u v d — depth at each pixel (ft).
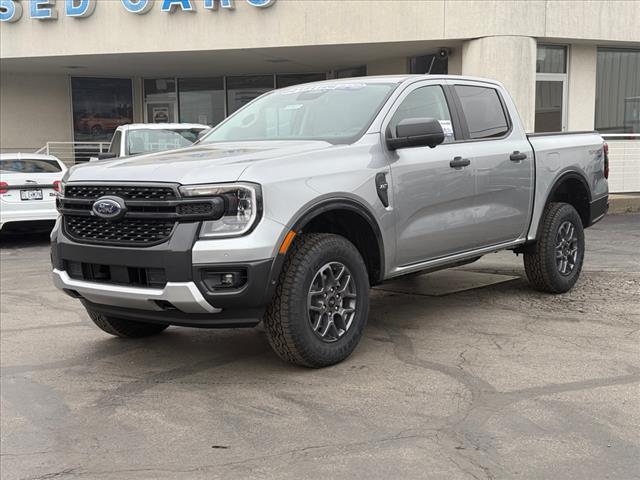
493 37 44.24
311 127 17.69
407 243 16.98
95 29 52.34
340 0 47.03
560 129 50.29
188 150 17.06
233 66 60.08
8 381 15.31
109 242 14.35
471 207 18.79
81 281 15.02
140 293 13.91
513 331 18.11
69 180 15.24
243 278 13.56
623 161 50.31
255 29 49.01
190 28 50.34
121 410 13.52
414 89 18.15
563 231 22.02
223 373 15.48
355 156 15.84
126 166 14.84
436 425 12.30
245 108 20.31
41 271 29.19
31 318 20.90
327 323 15.20
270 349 17.20
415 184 17.02
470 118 19.54
